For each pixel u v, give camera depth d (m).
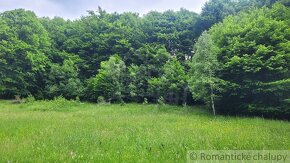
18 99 40.62
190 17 50.66
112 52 50.75
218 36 32.69
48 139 10.60
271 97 27.08
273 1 38.56
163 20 51.47
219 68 28.86
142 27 52.56
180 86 38.19
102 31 54.25
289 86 25.31
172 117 22.91
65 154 8.10
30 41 49.53
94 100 44.84
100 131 13.16
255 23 29.73
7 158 7.54
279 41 28.06
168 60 43.56
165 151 8.65
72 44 53.53
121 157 7.85
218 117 24.67
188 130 13.79
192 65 29.75
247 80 27.17
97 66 50.75
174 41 47.91
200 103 41.00
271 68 26.02
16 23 50.66
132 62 48.84
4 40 45.69
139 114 26.59
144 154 8.19
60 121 17.91
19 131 13.05
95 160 7.57
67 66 47.53
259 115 28.09
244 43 28.44
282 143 9.93
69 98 46.06
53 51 52.53
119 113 27.67
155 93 41.66
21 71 46.09
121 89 41.50
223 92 28.75
